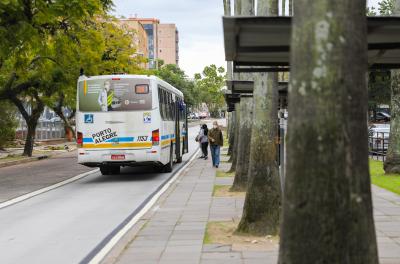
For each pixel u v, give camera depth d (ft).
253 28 16.74
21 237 35.76
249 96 54.13
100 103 69.51
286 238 13.17
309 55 12.94
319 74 12.82
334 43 12.81
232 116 120.47
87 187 65.00
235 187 55.06
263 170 32.89
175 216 40.86
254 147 33.17
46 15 66.80
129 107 69.41
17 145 160.45
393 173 68.44
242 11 54.39
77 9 67.77
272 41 18.62
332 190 12.72
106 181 71.51
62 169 92.63
